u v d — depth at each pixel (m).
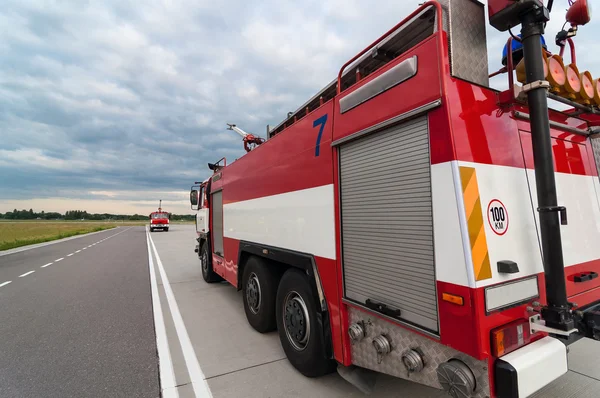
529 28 1.65
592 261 2.34
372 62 2.65
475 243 1.53
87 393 2.93
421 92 1.76
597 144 2.70
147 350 3.86
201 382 3.04
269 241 3.74
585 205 2.40
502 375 1.48
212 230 7.05
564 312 1.56
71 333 4.48
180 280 8.10
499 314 1.56
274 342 4.01
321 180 2.72
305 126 3.02
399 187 1.91
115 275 8.94
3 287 7.60
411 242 1.82
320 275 2.72
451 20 1.74
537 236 1.88
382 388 2.85
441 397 2.69
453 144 1.58
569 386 2.77
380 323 2.11
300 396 2.76
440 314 1.63
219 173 6.21
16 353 3.83
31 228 45.41
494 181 1.72
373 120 2.11
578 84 1.97
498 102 1.86
